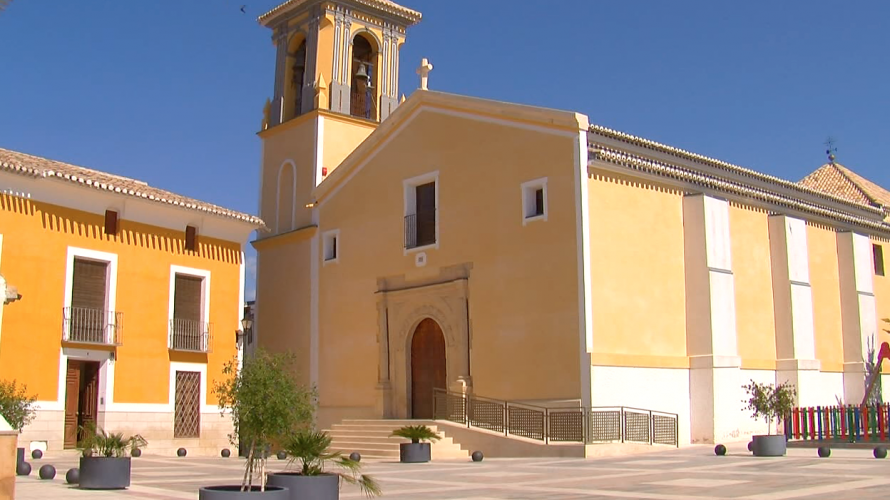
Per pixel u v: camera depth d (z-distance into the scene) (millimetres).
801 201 32406
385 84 35125
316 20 34031
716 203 25594
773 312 27672
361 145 29938
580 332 22312
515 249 24453
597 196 23203
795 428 24344
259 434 11266
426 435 21438
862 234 32250
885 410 23094
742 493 12461
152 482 15492
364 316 28953
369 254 29172
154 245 26562
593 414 21719
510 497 12523
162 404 26031
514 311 24219
